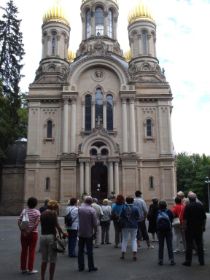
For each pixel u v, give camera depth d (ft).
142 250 61.57
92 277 41.04
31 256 43.62
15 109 173.88
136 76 185.57
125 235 53.01
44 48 196.54
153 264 48.37
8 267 47.50
